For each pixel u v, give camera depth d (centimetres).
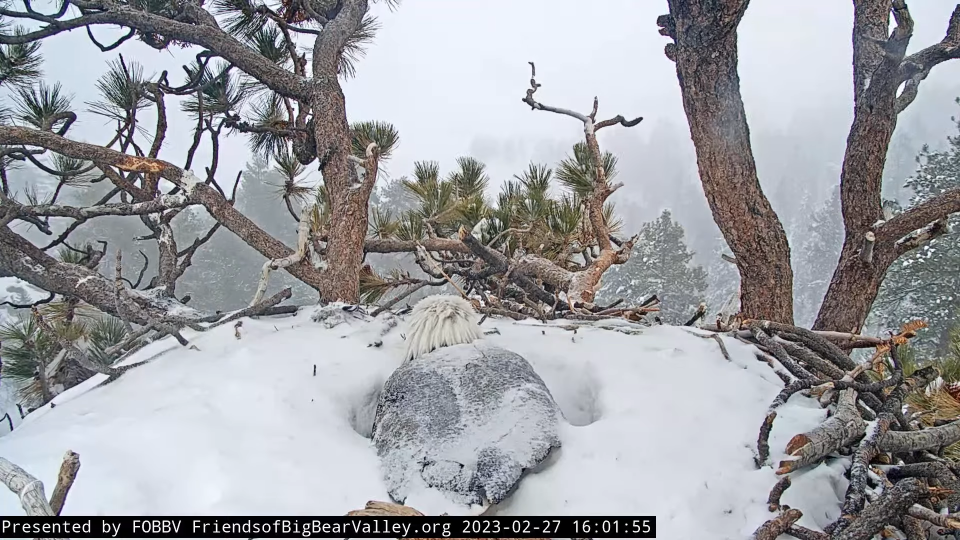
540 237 686
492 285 650
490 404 290
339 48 583
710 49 415
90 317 556
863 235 486
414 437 279
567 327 420
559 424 291
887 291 1809
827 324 491
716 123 439
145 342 459
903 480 239
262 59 580
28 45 569
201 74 615
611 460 276
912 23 435
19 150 551
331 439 296
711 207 473
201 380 334
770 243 465
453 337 341
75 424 290
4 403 550
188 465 267
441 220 685
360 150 670
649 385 328
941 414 381
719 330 420
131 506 243
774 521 232
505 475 257
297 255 475
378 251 658
